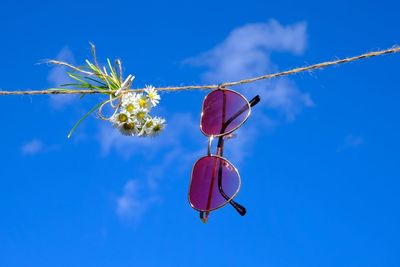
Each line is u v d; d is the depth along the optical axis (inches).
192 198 47.4
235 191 46.6
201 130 47.9
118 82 51.3
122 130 50.7
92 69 51.5
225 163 47.0
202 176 47.3
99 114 50.6
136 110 50.3
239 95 47.5
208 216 47.1
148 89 50.5
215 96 47.9
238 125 47.3
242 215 46.6
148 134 50.6
